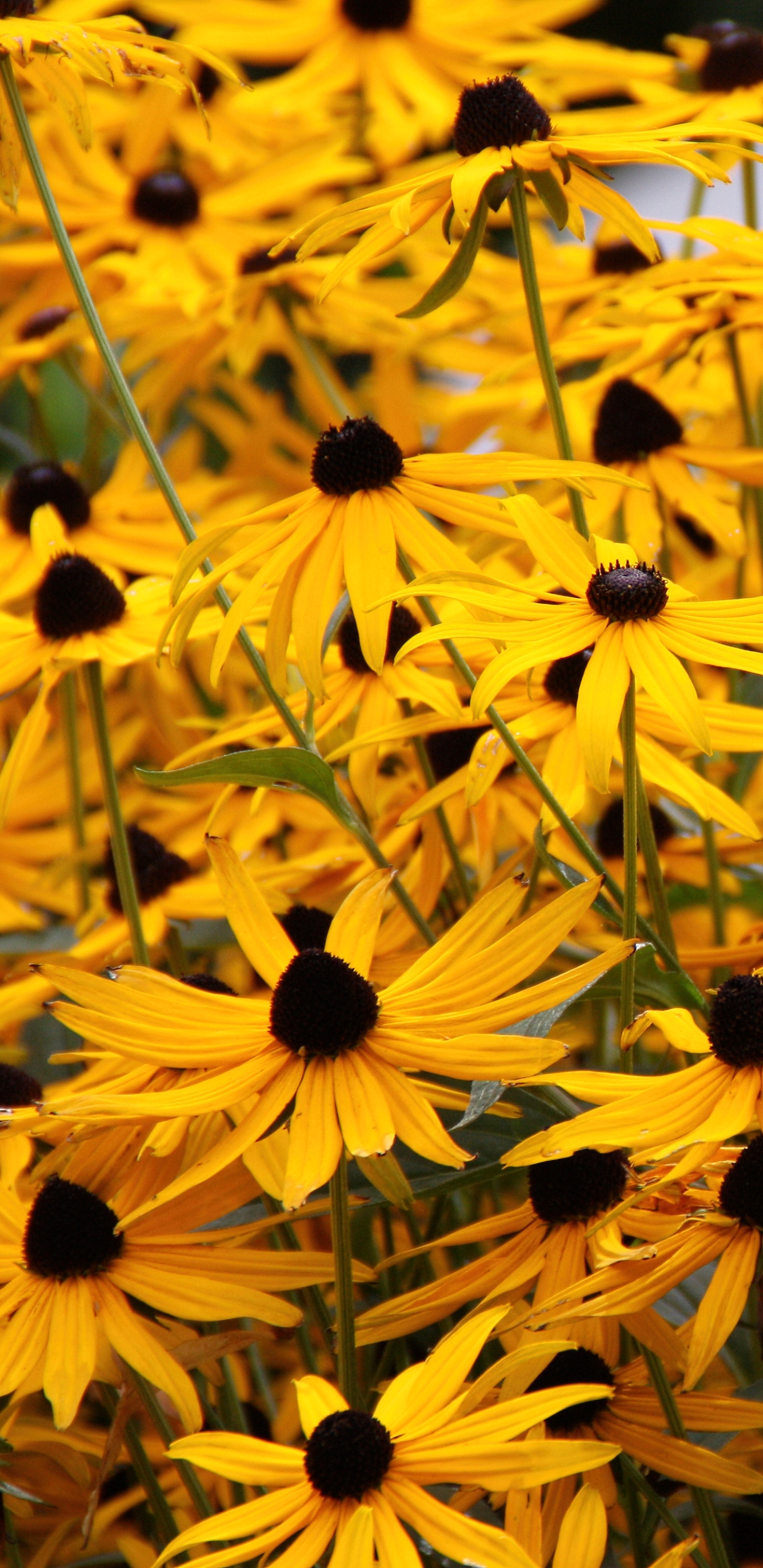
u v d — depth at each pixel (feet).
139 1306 3.10
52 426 6.85
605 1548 2.90
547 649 3.02
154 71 3.27
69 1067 3.60
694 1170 2.99
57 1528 3.28
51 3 4.44
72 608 3.46
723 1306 2.97
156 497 4.03
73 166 4.54
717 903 3.40
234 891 3.08
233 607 3.13
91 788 3.95
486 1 4.73
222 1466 2.91
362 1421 2.89
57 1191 3.07
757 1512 3.10
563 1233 3.07
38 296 4.45
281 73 6.03
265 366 6.46
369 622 3.09
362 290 4.24
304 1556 2.86
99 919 3.64
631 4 7.87
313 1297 3.18
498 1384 3.07
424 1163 3.18
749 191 3.83
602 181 3.23
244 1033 3.01
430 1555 3.01
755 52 3.92
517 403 3.86
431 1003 3.00
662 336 3.63
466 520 3.15
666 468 3.66
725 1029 2.97
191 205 4.46
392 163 4.53
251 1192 3.10
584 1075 2.99
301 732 3.18
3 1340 3.02
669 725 3.22
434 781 3.41
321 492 3.17
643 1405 3.06
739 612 3.06
